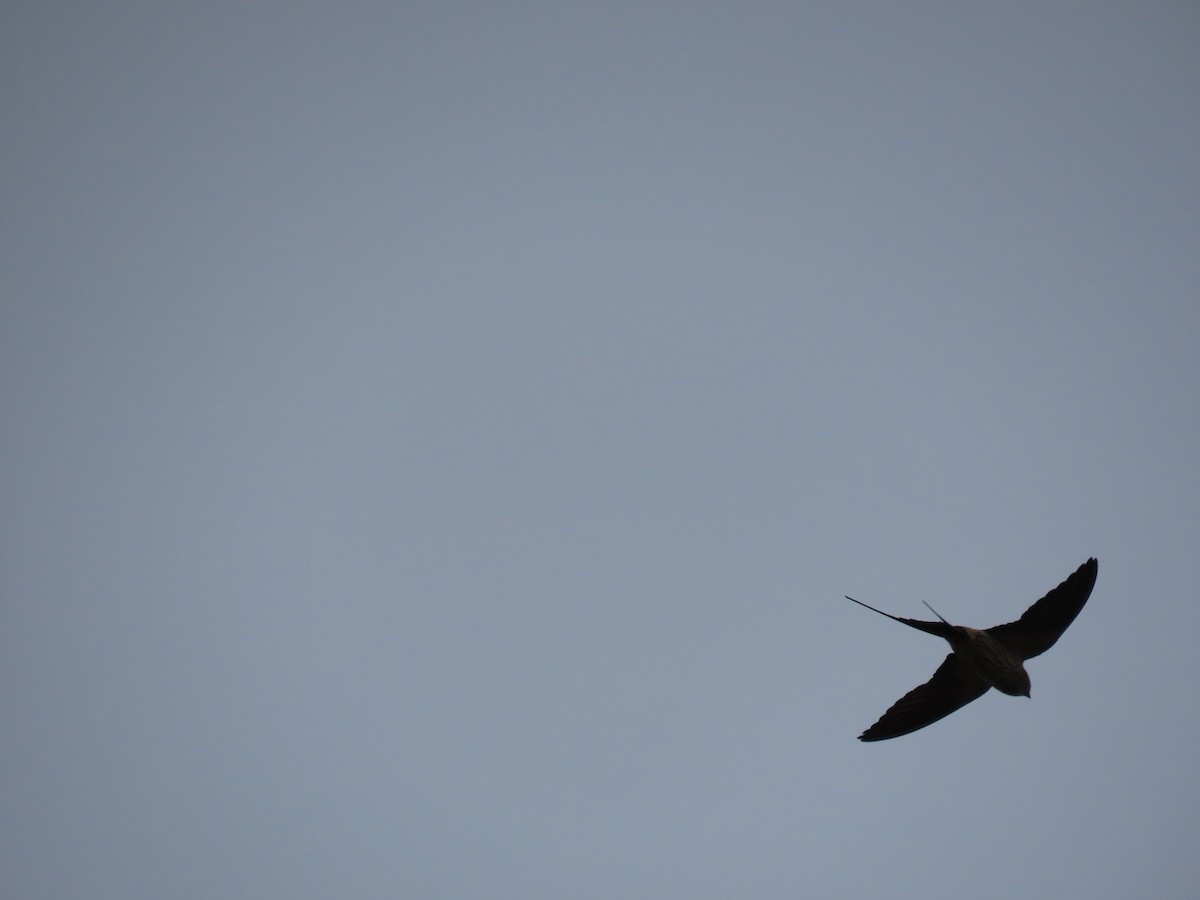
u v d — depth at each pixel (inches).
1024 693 534.0
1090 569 548.1
